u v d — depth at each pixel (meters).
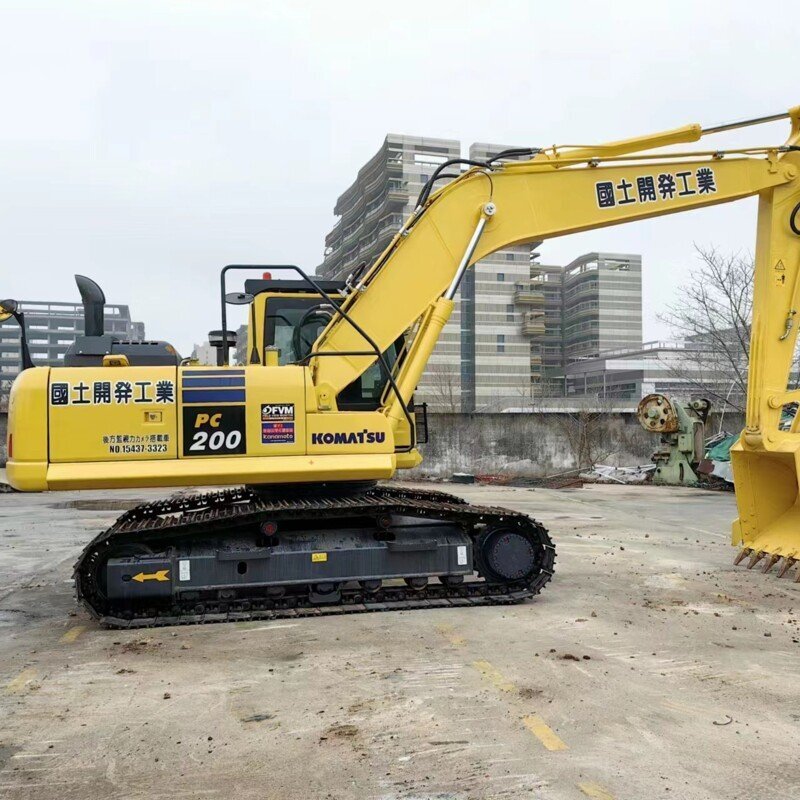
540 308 70.12
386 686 4.56
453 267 6.87
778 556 7.82
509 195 6.99
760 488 8.27
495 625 5.95
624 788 3.28
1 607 6.68
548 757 3.59
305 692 4.46
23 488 5.80
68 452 5.81
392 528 6.57
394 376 6.87
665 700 4.35
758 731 3.91
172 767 3.51
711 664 5.01
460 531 6.73
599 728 3.94
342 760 3.56
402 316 6.79
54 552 9.52
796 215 7.62
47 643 5.55
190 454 5.96
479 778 3.38
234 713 4.15
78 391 5.86
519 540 6.77
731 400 23.64
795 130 7.74
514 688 4.52
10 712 4.20
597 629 5.84
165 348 6.56
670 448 18.98
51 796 3.23
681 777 3.39
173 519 6.42
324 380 6.46
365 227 69.56
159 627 5.92
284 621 6.07
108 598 5.95
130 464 5.87
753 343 7.92
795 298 7.73
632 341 86.25
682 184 7.29
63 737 3.85
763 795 3.23
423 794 3.23
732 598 6.91
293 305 6.96
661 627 5.91
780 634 5.74
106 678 4.75
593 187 7.12
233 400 6.05
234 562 6.13
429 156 67.19
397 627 5.88
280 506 6.16
